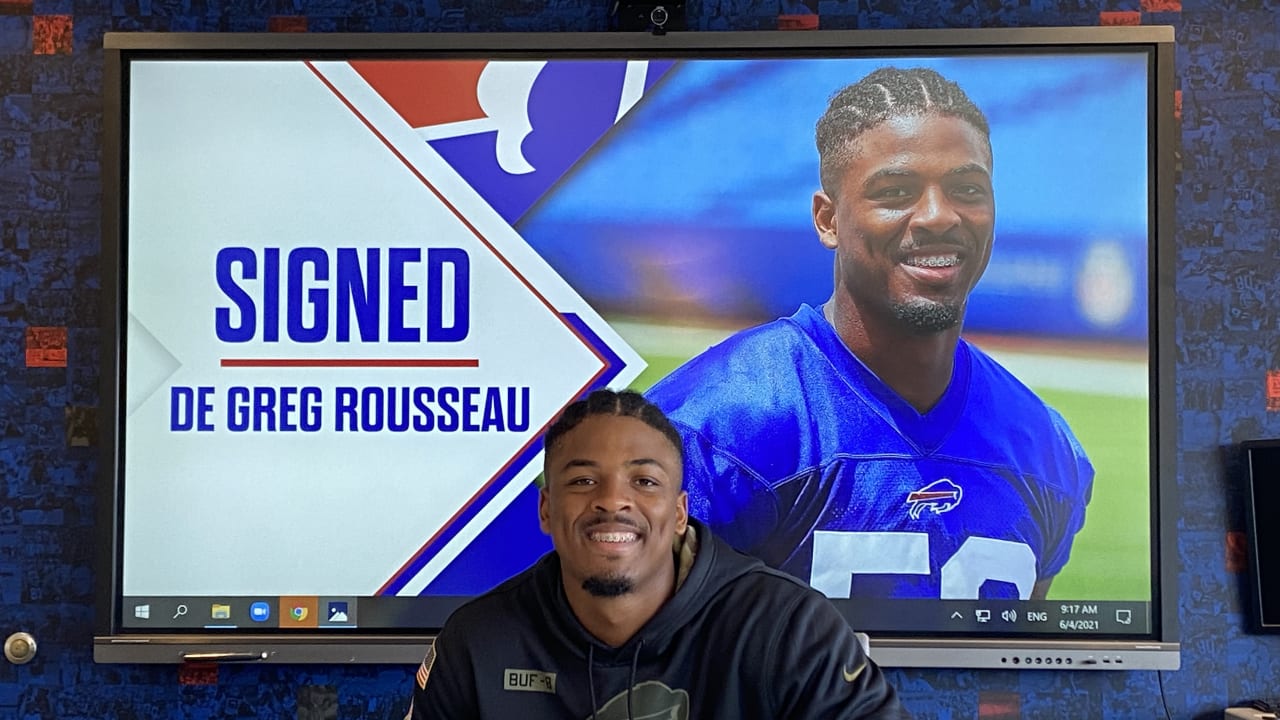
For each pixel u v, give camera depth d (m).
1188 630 2.31
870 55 2.29
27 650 2.31
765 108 2.29
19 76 2.36
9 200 2.36
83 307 2.35
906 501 2.25
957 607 2.24
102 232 2.28
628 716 1.44
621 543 1.39
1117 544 2.24
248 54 2.30
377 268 2.30
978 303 2.27
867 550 2.25
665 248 2.29
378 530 2.28
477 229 2.30
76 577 2.33
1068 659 2.21
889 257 2.28
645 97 2.30
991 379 2.27
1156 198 2.26
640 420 1.45
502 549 2.29
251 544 2.28
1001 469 2.25
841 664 1.39
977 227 2.27
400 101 2.31
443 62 2.31
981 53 2.28
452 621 1.57
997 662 2.21
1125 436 2.25
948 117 2.28
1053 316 2.27
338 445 2.29
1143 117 2.27
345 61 2.31
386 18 2.36
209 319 2.29
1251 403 2.33
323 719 2.30
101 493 2.26
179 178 2.30
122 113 2.29
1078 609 2.23
